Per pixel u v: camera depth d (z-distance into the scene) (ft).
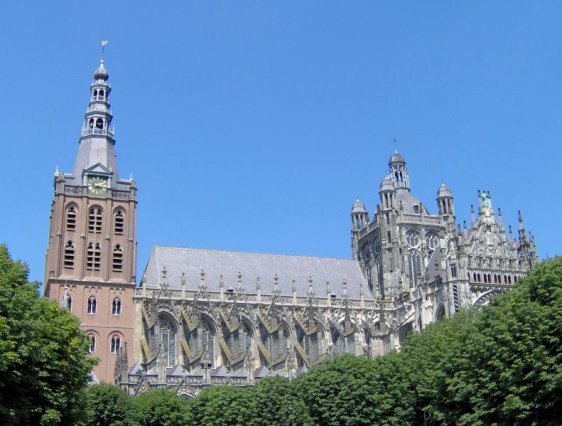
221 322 458.50
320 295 513.45
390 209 530.27
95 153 463.42
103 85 486.38
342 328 479.00
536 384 193.47
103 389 323.37
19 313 180.34
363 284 538.47
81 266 433.07
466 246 444.14
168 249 493.77
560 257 219.41
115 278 438.81
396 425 281.54
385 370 293.43
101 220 446.19
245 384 417.49
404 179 566.77
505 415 201.46
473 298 433.07
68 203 442.09
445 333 306.35
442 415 237.86
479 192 464.65
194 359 428.15
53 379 193.77
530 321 199.82
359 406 285.43
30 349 174.19
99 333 424.46
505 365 203.82
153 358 415.23
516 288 226.99
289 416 321.93
